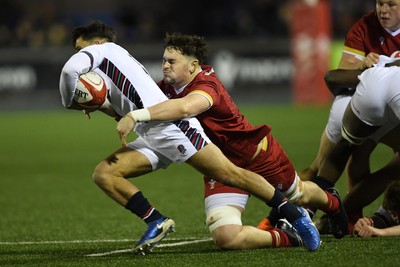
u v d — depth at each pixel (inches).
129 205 789.2
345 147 882.8
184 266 727.7
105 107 797.9
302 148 1897.1
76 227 1067.3
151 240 783.1
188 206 1216.8
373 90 825.5
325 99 3056.1
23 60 3250.5
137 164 797.2
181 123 761.6
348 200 913.5
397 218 862.5
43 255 837.2
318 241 770.8
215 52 3184.1
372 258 727.7
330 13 3449.8
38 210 1240.8
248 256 761.6
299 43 3029.0
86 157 1943.9
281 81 3176.7
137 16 3764.8
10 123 2898.6
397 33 918.4
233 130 794.8
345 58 940.6
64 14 4045.3
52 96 3287.4
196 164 766.5
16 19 3809.1
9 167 1811.0
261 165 806.5
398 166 912.3
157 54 3149.6
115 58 778.8
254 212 1120.2
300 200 820.6
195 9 3683.6
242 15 3609.7
